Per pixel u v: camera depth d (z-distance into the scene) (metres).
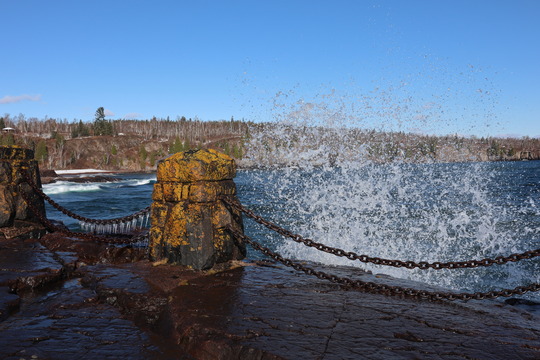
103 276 4.51
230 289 4.07
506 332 3.10
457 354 2.66
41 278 4.46
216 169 5.00
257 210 19.36
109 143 181.00
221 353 2.76
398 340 2.88
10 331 3.16
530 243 11.12
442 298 3.95
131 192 39.53
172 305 3.57
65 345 2.93
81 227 11.21
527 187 34.56
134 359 2.78
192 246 4.76
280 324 3.13
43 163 145.62
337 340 2.84
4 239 6.68
